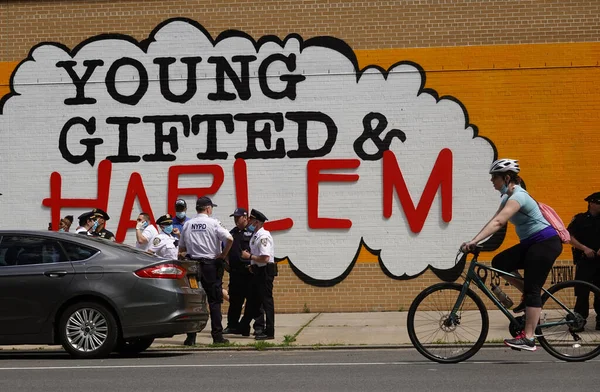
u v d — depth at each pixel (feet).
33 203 52.75
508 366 29.14
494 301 29.94
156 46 52.47
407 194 50.65
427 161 50.78
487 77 50.72
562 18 50.57
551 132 50.29
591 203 40.52
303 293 50.90
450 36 50.93
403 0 51.24
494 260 29.81
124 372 28.91
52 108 52.90
